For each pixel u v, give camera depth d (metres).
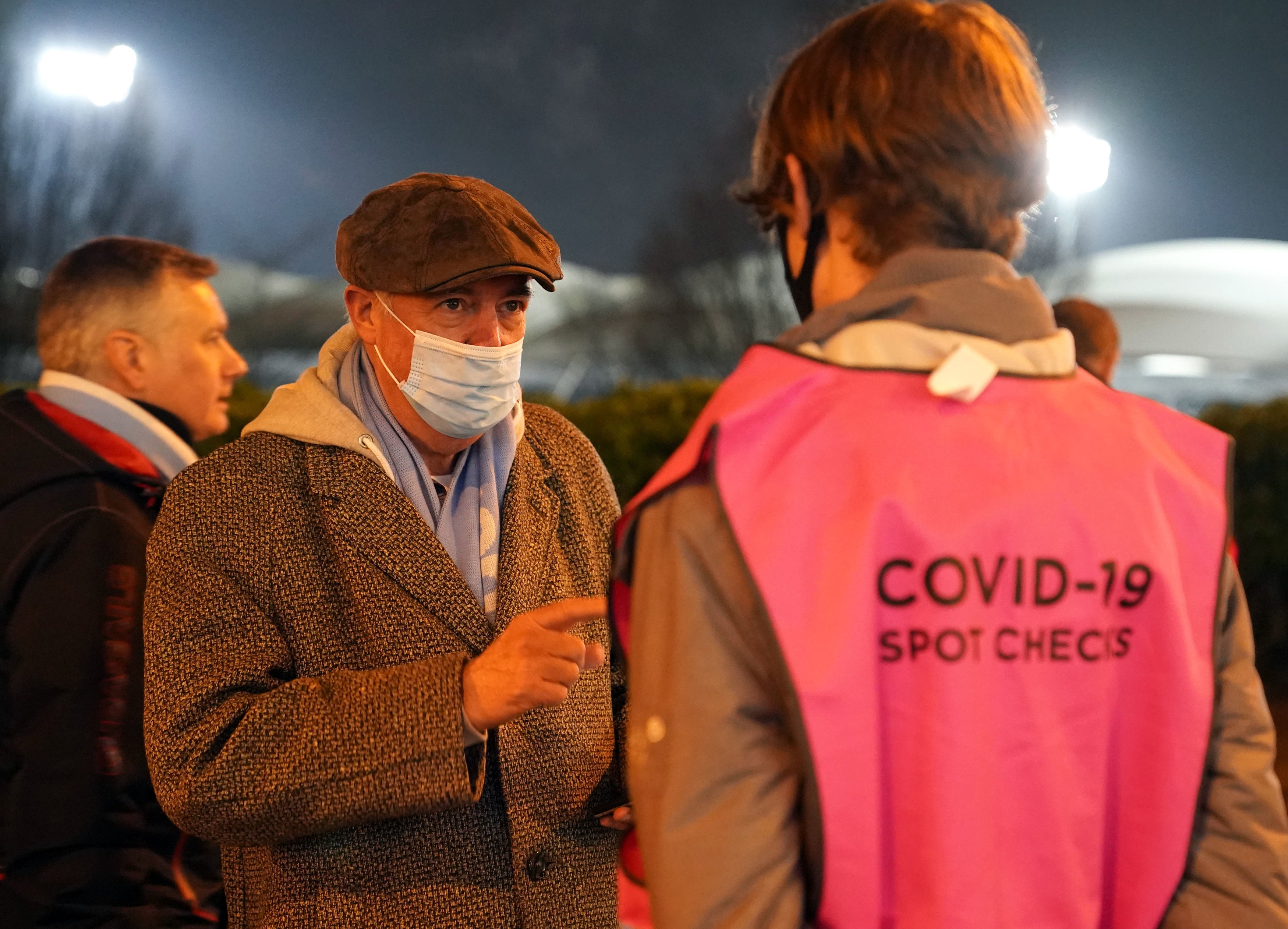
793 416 0.99
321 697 1.40
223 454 1.58
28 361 13.71
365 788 1.34
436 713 1.35
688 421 6.10
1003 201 1.07
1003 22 1.11
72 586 1.71
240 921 1.56
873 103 1.04
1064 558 0.97
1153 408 1.09
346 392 1.67
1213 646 1.04
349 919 1.43
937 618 0.95
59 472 1.78
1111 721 1.01
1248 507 6.49
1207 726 1.01
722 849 0.94
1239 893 1.05
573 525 1.76
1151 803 1.01
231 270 13.33
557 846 1.55
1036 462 0.99
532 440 1.83
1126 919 1.04
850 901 0.95
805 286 1.14
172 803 1.37
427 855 1.47
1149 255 19.11
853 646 0.93
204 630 1.45
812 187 1.10
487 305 1.61
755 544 0.94
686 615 0.97
